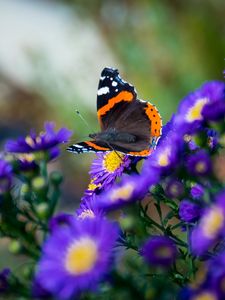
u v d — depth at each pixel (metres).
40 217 0.43
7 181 0.44
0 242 1.10
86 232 0.39
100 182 0.51
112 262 0.38
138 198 0.43
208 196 0.43
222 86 0.47
